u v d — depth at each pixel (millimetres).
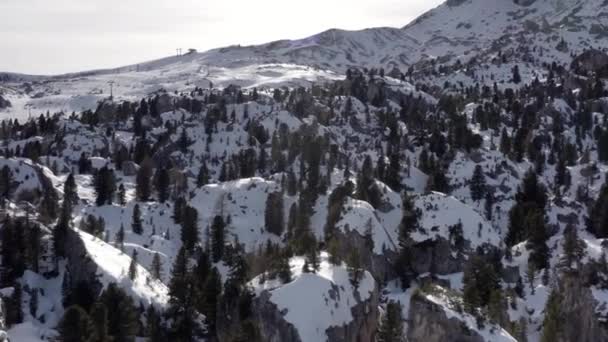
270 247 182250
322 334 136000
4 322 134500
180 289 152250
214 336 153000
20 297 142250
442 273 198000
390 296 183125
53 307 150750
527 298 179625
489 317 144125
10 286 153750
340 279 150500
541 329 164875
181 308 152250
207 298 156625
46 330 139625
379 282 190000
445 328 138750
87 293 150000
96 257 158875
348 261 160500
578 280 166750
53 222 185000
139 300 152125
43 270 161750
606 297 163750
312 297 141125
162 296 159250
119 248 185250
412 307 146875
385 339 141250
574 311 160500
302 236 185375
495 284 167500
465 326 137125
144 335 148250
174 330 148500
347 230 196375
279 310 138000
